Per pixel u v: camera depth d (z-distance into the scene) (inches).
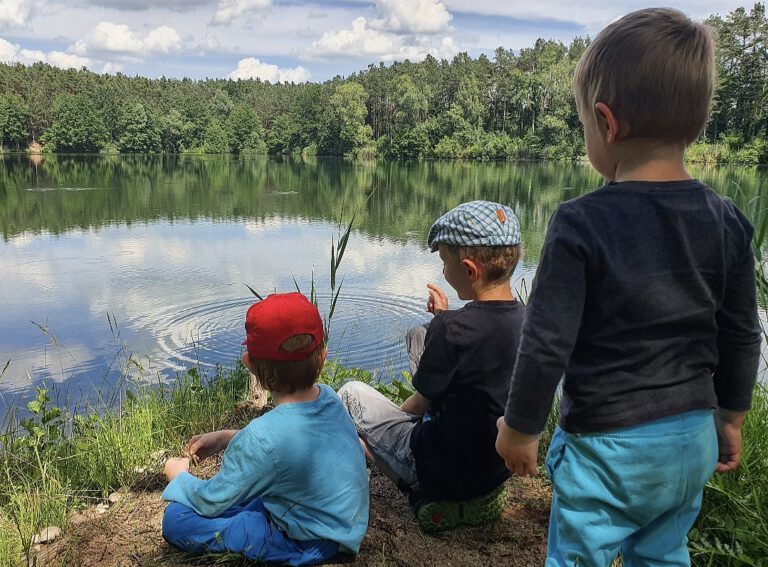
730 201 51.4
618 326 47.5
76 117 2711.6
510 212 75.3
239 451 68.4
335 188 1080.2
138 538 79.5
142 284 370.6
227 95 3535.9
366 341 258.5
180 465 80.7
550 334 47.4
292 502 69.2
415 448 78.5
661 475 47.9
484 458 75.5
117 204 802.8
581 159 2111.2
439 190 1050.7
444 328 72.8
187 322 291.6
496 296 74.2
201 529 71.6
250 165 1924.2
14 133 2691.9
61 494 91.2
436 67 3019.2
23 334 272.7
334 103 2632.9
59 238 544.7
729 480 76.1
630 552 54.2
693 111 47.1
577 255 47.3
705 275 47.7
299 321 69.4
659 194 47.4
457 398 73.7
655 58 46.0
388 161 2268.7
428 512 78.2
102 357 239.8
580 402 49.6
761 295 89.7
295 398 71.8
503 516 83.1
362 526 72.7
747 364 51.5
